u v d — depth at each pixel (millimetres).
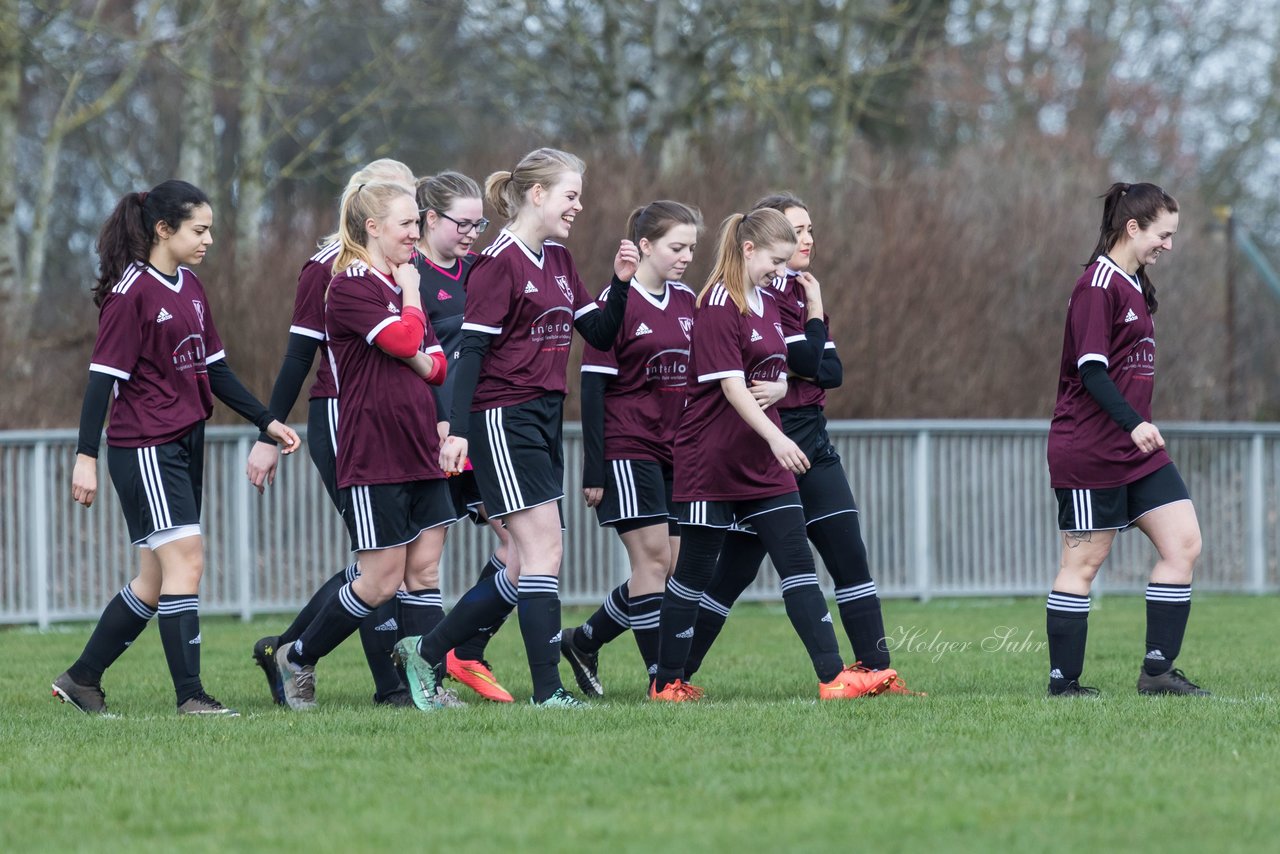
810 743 18891
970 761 17641
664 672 24828
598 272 62250
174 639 23203
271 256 59156
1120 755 18000
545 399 23453
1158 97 116125
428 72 79312
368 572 23594
